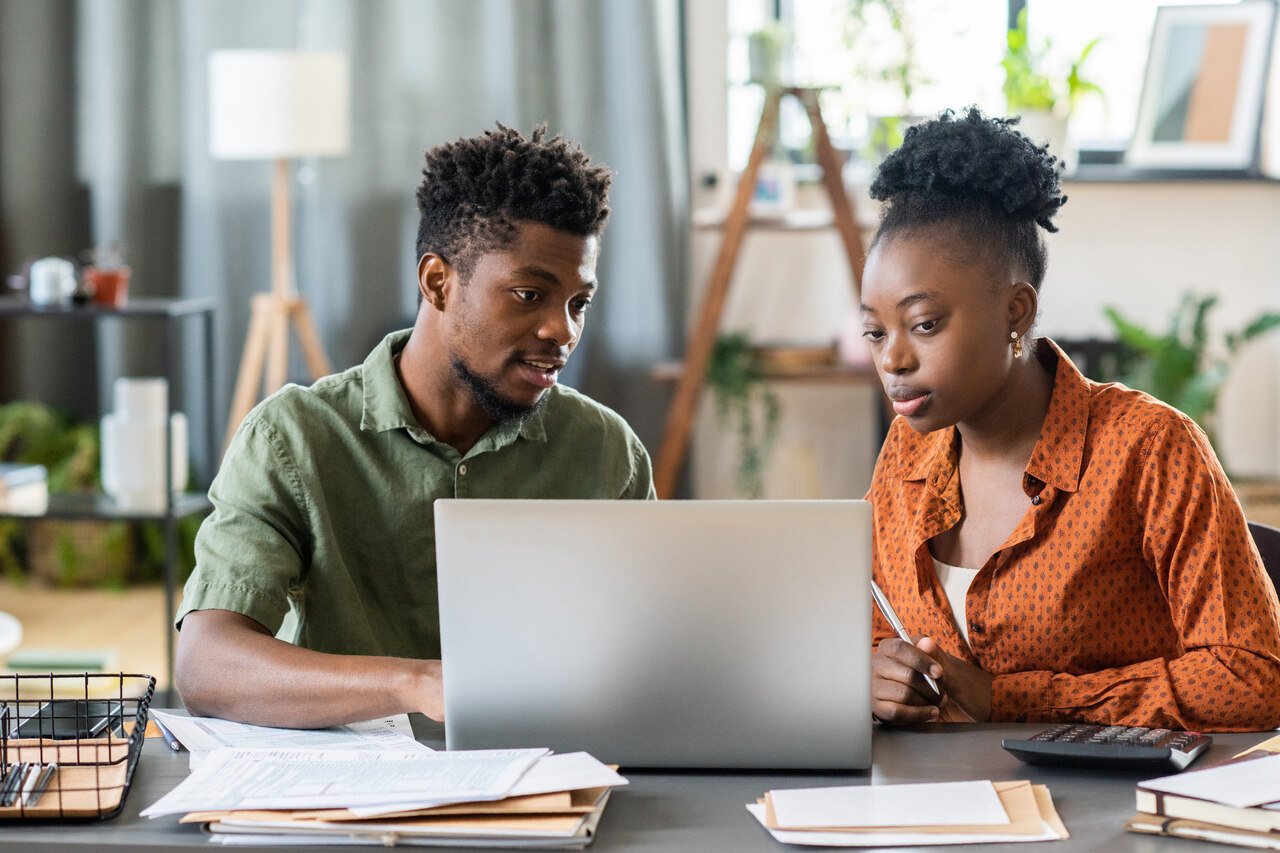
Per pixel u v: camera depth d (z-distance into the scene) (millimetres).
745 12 5012
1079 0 4910
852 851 1144
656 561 1296
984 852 1137
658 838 1173
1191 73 4918
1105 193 4969
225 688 1488
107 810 1212
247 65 4371
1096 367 4785
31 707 1538
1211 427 4637
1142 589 1610
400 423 1734
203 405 4938
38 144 4891
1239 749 1390
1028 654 1609
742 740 1319
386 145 4883
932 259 1507
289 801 1179
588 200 1609
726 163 5082
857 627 1296
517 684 1324
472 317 1629
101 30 4836
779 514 1289
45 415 4793
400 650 1785
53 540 4707
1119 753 1303
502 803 1175
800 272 5086
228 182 4898
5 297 4934
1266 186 4930
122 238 4895
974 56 4754
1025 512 1623
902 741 1426
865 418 5090
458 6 4828
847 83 4672
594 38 4785
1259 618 1503
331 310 4930
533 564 1305
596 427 1870
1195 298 4836
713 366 4660
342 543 1757
